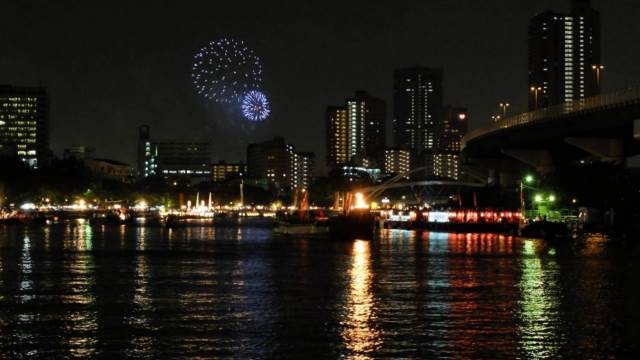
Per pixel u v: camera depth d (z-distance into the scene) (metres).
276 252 99.00
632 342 37.50
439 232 169.62
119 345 37.06
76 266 77.06
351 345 37.06
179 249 105.44
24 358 34.75
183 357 34.78
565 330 40.38
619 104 123.12
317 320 43.53
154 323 42.66
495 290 56.44
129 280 63.84
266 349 36.25
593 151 146.50
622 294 53.94
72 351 35.94
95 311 46.84
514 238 132.50
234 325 42.06
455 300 51.22
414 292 55.44
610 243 112.31
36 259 86.06
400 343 37.44
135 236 146.75
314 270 72.62
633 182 141.00
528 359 34.28
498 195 197.50
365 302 50.50
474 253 94.50
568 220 143.25
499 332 39.97
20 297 53.12
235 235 153.75
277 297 52.97
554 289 56.75
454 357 34.69
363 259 86.06
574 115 135.88
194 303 50.12
